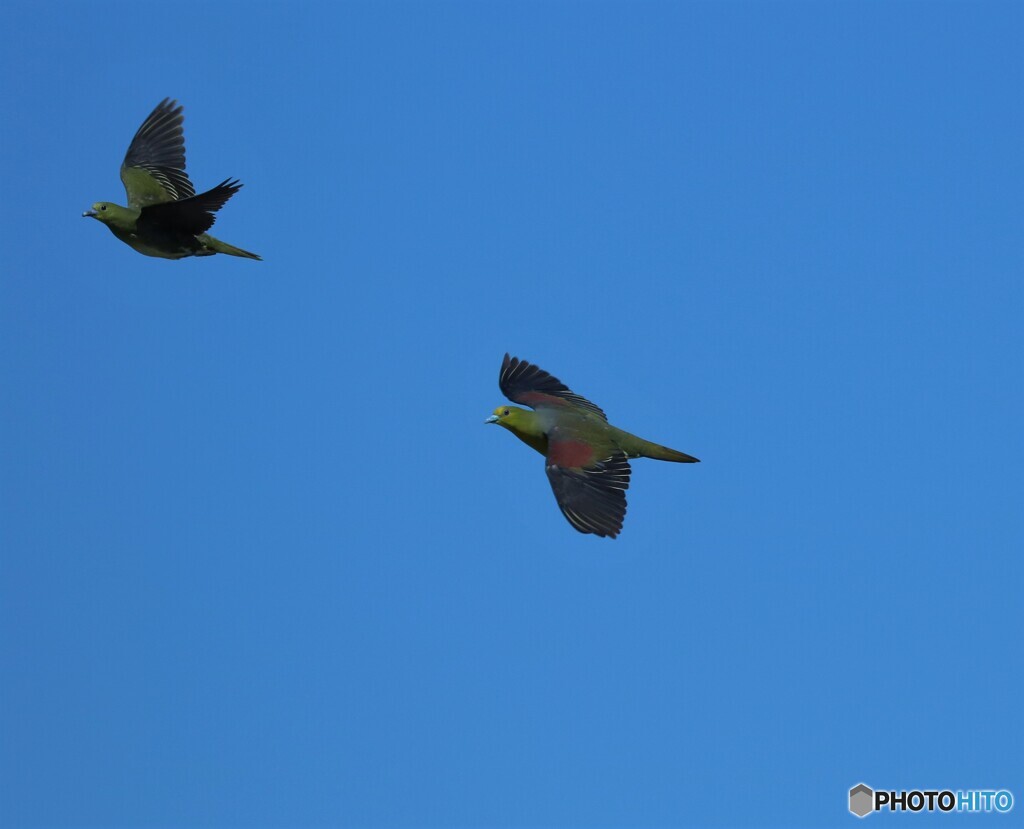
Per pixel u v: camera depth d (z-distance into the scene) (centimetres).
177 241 1952
